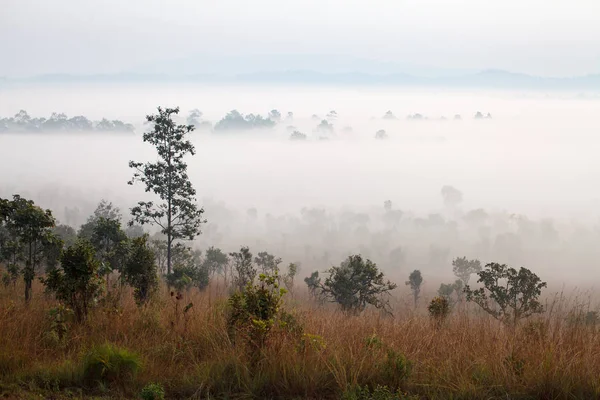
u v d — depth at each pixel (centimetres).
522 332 745
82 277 845
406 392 575
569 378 577
